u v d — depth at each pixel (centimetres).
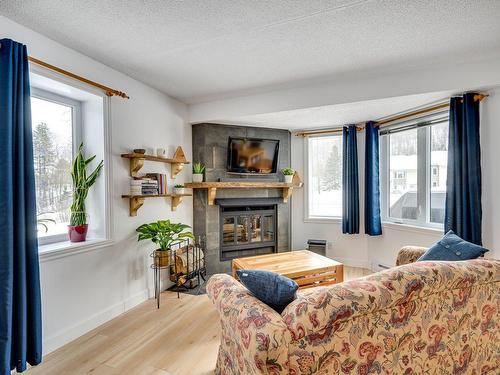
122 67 255
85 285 228
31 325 175
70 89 224
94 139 250
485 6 170
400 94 267
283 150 416
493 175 247
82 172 235
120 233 262
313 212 432
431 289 119
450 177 265
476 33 200
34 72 193
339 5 169
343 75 274
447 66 252
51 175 230
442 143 306
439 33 200
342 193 392
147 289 293
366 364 112
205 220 367
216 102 347
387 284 112
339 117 349
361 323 109
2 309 160
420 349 124
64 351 200
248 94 329
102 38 206
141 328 232
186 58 238
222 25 190
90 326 229
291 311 109
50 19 181
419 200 328
